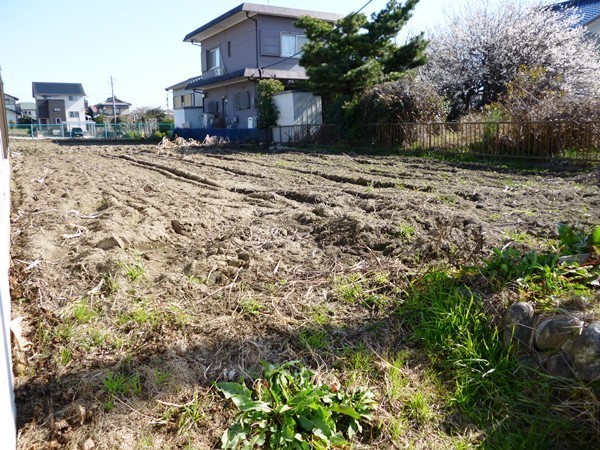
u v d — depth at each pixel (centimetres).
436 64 1955
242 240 504
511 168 1007
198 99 3180
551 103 1076
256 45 2269
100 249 454
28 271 406
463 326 307
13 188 838
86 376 272
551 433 239
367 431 248
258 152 1661
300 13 2306
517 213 586
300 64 1797
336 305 362
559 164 992
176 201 712
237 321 337
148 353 296
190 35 2695
